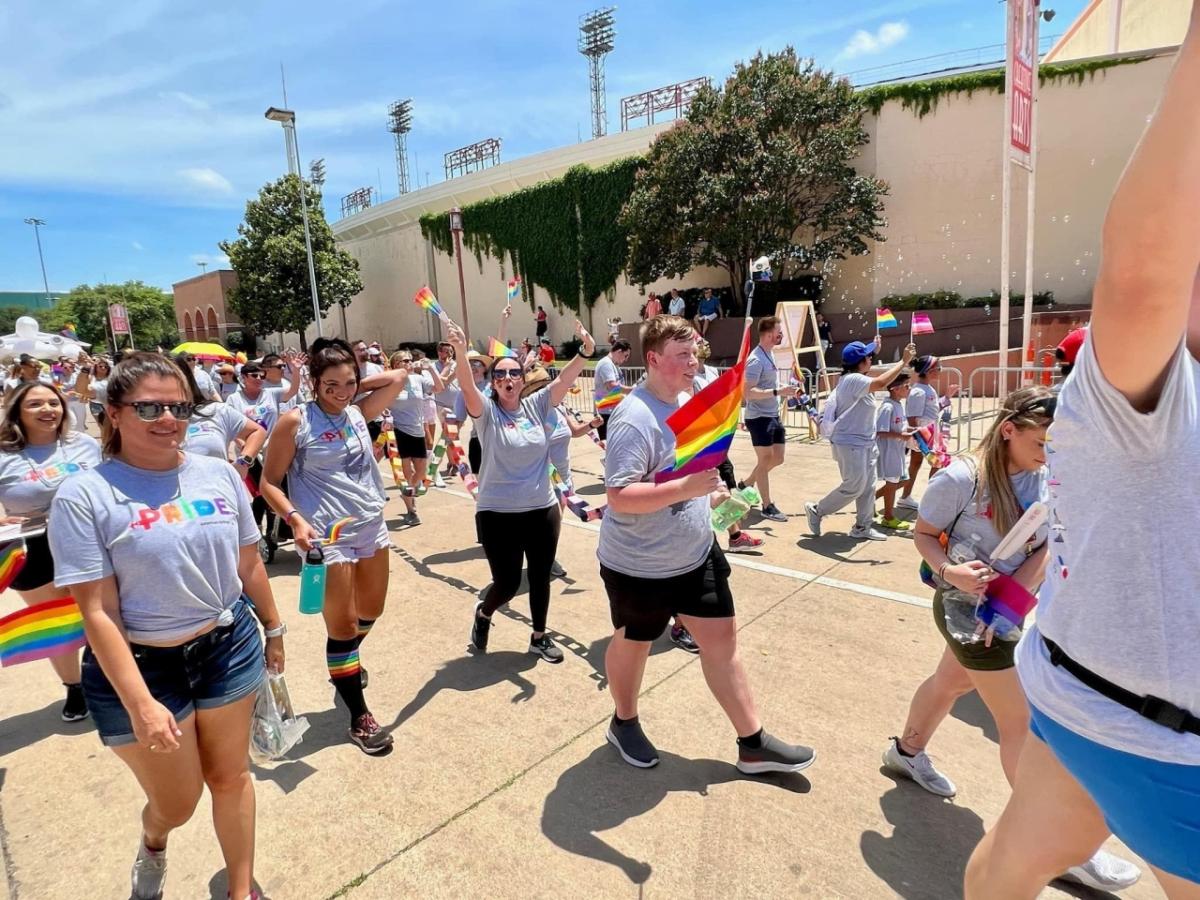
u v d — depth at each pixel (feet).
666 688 11.73
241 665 7.11
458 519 23.26
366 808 9.07
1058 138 63.87
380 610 11.23
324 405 10.59
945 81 66.74
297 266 112.37
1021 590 7.23
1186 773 3.92
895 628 13.46
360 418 11.07
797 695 11.21
